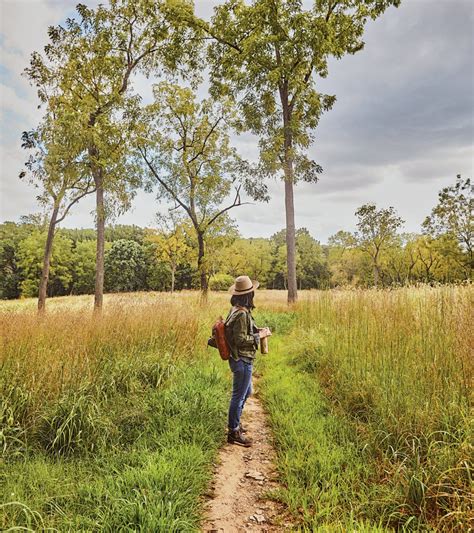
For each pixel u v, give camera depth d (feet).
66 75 49.16
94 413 13.10
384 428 12.29
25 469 10.66
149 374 18.30
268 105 63.26
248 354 13.98
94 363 17.20
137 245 242.58
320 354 23.02
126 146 50.88
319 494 9.93
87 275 232.53
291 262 61.00
